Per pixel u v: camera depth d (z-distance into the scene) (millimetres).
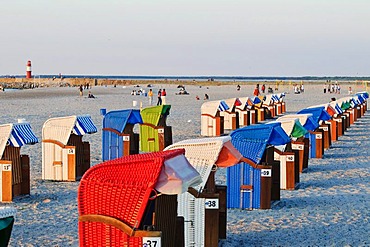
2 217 7039
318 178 20125
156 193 8367
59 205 15500
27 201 15930
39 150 25719
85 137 30609
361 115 50344
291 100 72312
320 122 28234
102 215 8438
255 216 14500
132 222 8328
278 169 16000
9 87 123812
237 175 15203
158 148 24828
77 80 155000
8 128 15930
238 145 15258
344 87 129500
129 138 22141
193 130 35031
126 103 63844
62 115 44406
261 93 96562
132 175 8445
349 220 14227
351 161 24125
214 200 11312
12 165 15992
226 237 12547
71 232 12930
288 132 18516
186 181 8445
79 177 19109
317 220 14195
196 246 11344
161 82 167375
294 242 12312
